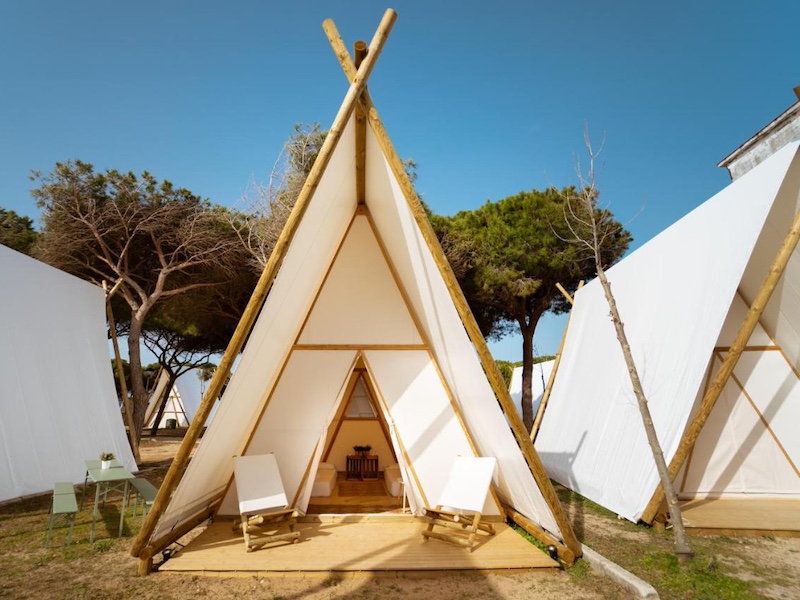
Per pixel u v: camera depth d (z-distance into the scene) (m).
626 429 6.57
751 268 6.39
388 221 5.52
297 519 5.78
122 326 17.53
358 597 3.65
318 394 6.25
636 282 8.05
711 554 4.52
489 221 14.30
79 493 7.64
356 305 6.59
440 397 6.21
